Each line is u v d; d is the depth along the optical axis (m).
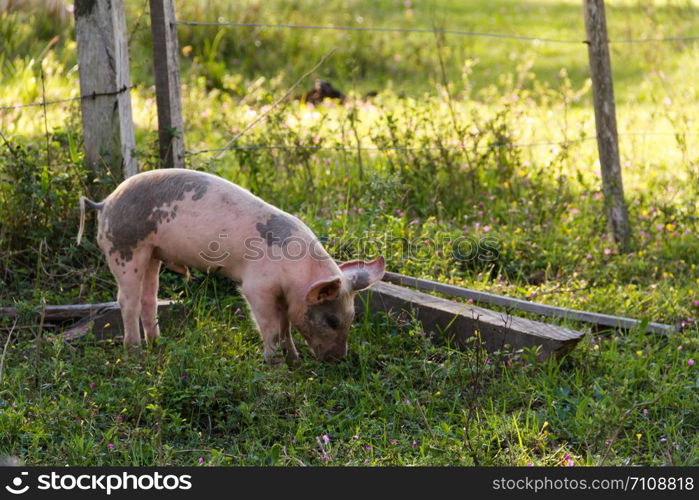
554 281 8.62
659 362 6.91
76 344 7.08
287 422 6.04
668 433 5.93
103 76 8.48
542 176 10.79
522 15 23.89
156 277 7.08
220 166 9.97
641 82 17.73
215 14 18.34
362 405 6.26
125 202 6.73
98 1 8.34
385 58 18.72
